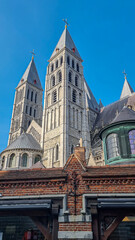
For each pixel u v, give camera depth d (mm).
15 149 45250
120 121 18406
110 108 69562
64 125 51188
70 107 56906
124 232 11305
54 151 49875
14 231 11922
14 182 10297
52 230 9469
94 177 9898
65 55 65312
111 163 17359
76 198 9695
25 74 86750
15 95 83250
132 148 17078
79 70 69375
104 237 9117
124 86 77188
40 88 85875
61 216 9391
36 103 81688
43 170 10852
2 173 10992
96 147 55531
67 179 10117
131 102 60812
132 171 10016
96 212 9211
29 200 9766
